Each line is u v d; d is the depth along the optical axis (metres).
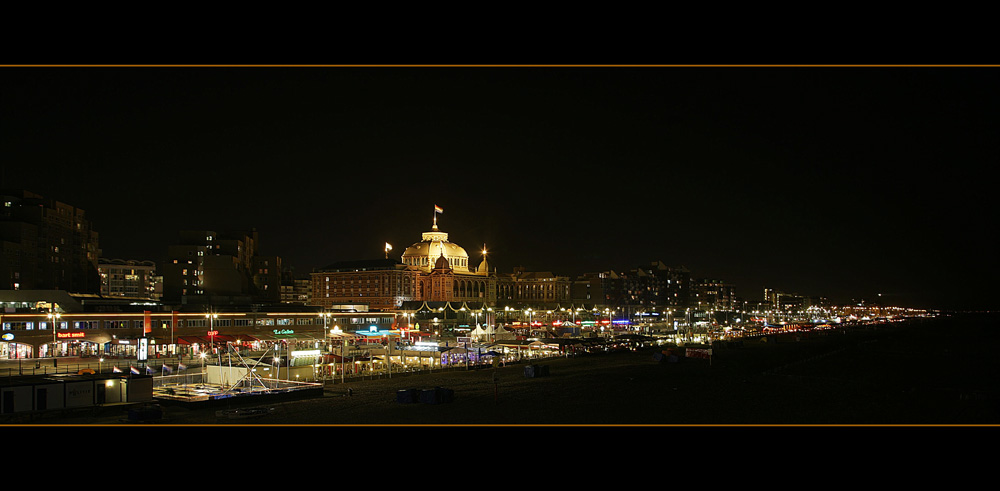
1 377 85.94
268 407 83.25
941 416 83.81
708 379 116.81
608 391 101.75
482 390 102.44
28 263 165.38
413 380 114.00
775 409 87.75
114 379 76.75
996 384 121.69
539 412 83.69
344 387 103.38
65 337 123.50
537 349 165.38
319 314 177.25
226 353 128.62
